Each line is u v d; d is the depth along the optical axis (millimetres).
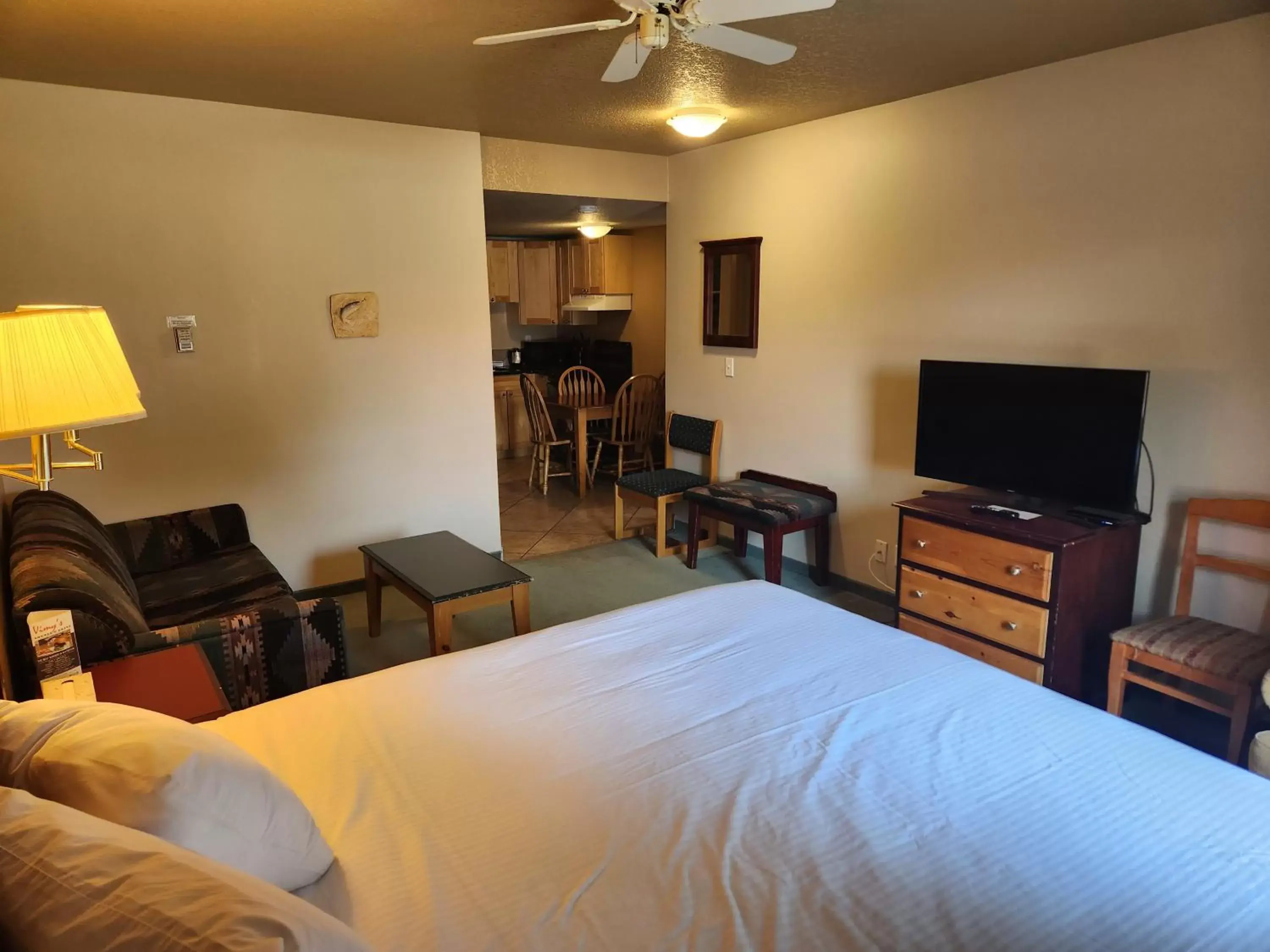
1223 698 2760
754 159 4305
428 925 1168
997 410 3062
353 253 3889
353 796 1479
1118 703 2594
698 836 1358
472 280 4254
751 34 2201
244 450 3760
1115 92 2801
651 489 4680
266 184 3623
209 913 748
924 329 3570
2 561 2740
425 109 3604
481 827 1391
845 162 3812
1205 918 1159
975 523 2883
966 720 1720
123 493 3510
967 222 3336
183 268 3496
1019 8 2393
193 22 2418
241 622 2262
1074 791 1460
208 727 1704
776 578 3961
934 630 3107
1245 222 2543
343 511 4078
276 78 3061
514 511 5855
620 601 4043
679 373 5082
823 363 4086
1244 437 2619
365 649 3504
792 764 1570
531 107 3588
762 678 1932
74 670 1771
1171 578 2857
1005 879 1241
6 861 831
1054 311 3086
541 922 1172
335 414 3973
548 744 1649
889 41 2703
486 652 2094
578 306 7414
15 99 3084
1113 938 1127
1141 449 2676
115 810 1013
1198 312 2684
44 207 3193
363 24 2449
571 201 4918
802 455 4301
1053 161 3010
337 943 835
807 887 1234
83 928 750
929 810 1415
